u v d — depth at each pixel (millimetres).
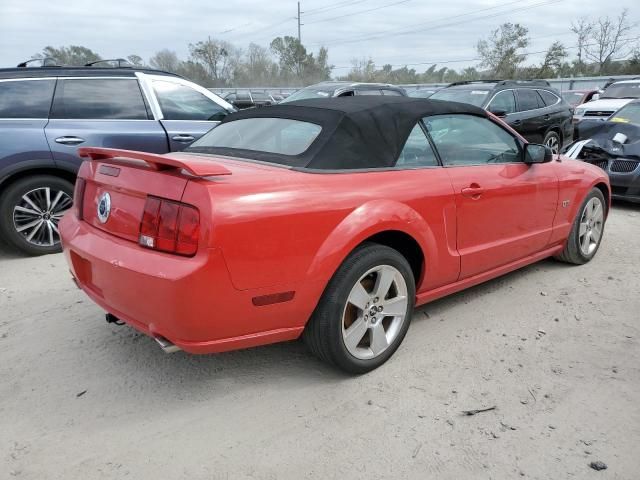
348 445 2465
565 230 4523
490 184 3582
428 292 3408
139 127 5496
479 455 2396
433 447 2449
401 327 3156
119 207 2697
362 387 2934
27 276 4598
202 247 2342
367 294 2918
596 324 3703
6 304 3992
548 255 4547
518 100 10406
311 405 2770
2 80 5098
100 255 2627
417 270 3320
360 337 2945
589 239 4902
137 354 3271
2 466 2320
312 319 2811
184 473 2287
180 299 2340
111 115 5434
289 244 2547
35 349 3320
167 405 2771
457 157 3533
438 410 2725
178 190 2420
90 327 3617
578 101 20484
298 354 3291
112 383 2965
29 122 5039
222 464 2342
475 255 3576
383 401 2801
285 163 2871
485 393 2869
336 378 3023
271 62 68062
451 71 61656
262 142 3182
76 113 5285
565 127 11328
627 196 7094
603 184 4918
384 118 3176
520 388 2918
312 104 3416
